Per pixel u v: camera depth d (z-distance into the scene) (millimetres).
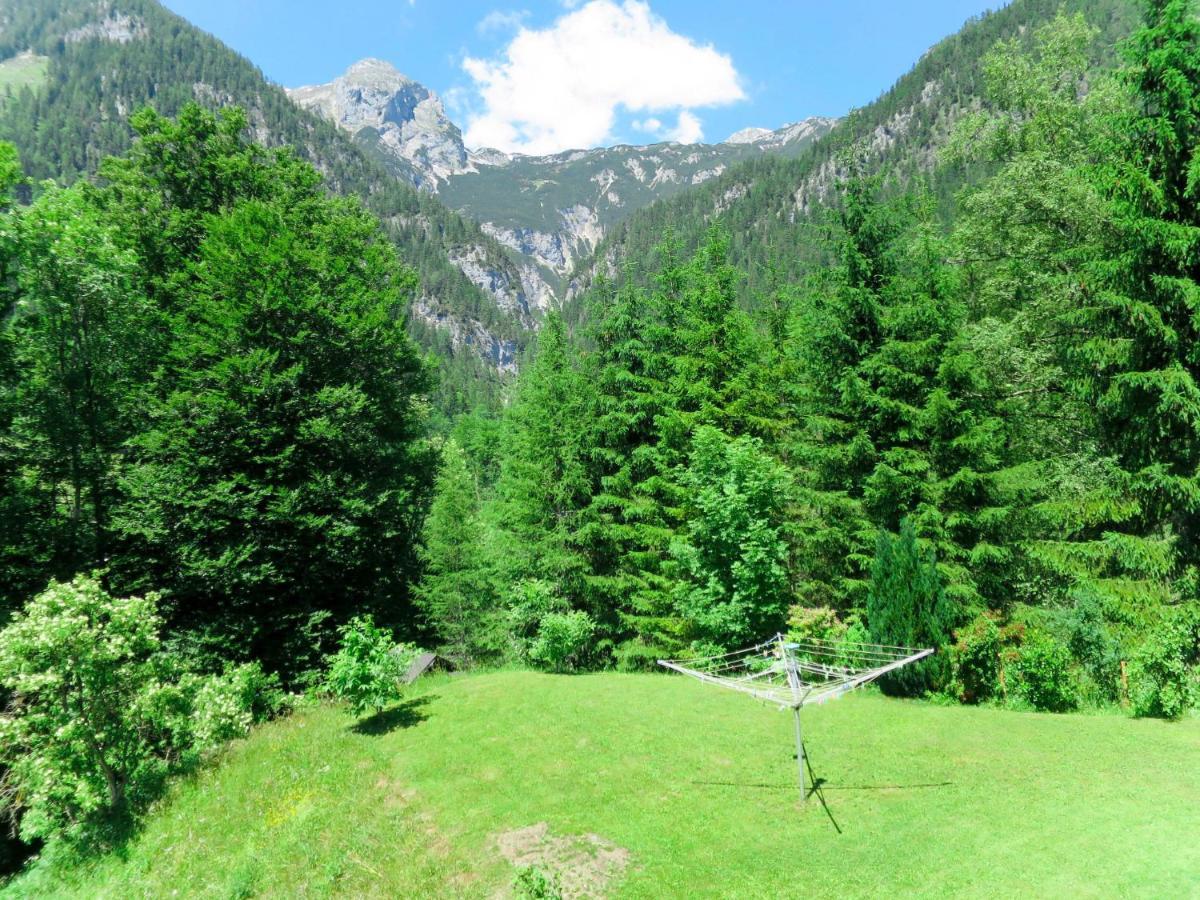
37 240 21375
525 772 12523
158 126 26609
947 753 12062
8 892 12805
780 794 10984
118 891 11438
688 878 8875
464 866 9844
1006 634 15492
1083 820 9359
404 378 30250
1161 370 16031
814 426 19766
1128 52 16906
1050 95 25859
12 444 21125
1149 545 16188
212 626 21000
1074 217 22062
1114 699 14562
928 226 20391
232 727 16000
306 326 24031
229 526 21328
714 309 22891
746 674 18125
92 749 13844
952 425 18344
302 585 22609
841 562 20141
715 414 21953
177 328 22797
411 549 28703
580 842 10016
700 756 12680
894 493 18562
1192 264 15969
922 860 8711
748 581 18484
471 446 71500
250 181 28172
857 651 16609
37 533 20531
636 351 24734
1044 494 19375
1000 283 24219
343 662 15539
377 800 12172
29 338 22047
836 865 8812
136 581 21453
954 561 18234
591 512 23875
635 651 22266
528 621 23562
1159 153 16500
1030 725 13234
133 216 25594
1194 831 8797
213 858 11508
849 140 20656
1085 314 17625
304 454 22844
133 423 23531
